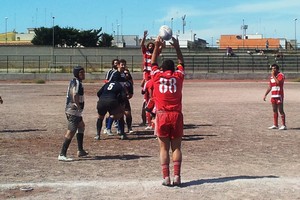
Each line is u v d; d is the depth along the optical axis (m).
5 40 123.94
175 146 8.61
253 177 9.30
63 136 15.25
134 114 21.77
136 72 60.78
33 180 9.15
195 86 47.41
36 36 109.94
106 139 14.56
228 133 15.98
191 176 9.41
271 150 12.80
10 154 12.05
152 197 7.82
